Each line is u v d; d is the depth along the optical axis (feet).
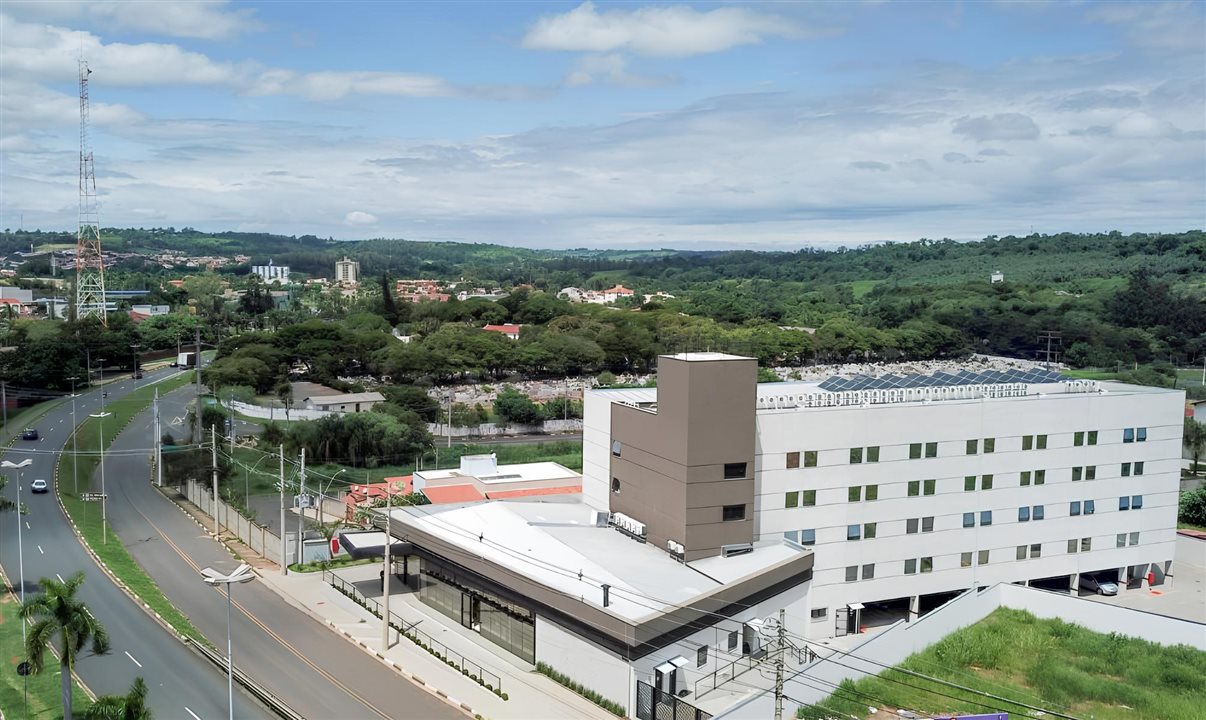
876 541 253.85
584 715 185.88
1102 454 281.33
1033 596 255.50
